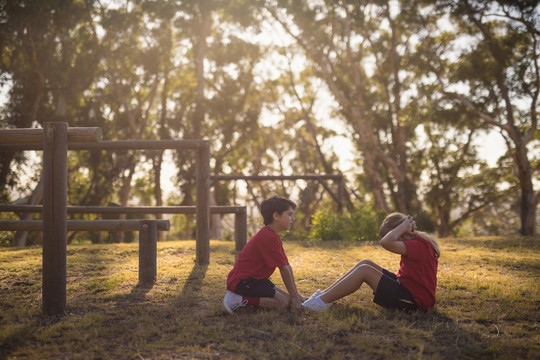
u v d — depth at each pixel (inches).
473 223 1365.7
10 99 981.8
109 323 163.3
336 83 1190.3
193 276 244.8
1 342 142.2
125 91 1209.4
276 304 172.6
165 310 178.4
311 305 170.1
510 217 1312.7
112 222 232.2
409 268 167.6
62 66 1026.7
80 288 218.8
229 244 417.1
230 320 163.0
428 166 1273.4
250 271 171.5
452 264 280.8
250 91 1365.7
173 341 142.7
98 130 174.6
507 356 126.0
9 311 175.6
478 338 143.6
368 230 538.6
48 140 170.4
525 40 935.0
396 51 1117.1
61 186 171.3
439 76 1012.5
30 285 226.2
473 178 1192.2
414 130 1208.8
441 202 1209.4
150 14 1106.7
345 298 193.5
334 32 1159.0
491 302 186.9
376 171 1160.2
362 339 140.0
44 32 970.7
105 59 1135.6
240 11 1098.1
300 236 603.5
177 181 1245.1
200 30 1208.2
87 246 372.2
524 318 165.0
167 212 352.5
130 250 346.0
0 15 887.1
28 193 991.0
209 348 133.4
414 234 171.5
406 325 157.2
